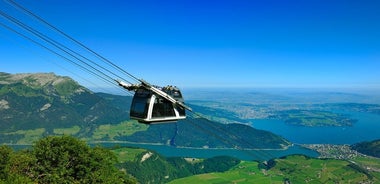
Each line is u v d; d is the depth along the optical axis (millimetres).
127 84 30828
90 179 56438
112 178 59156
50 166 54531
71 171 55344
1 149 51281
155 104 30859
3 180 45062
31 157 54188
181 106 32312
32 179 50875
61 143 57344
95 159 60000
